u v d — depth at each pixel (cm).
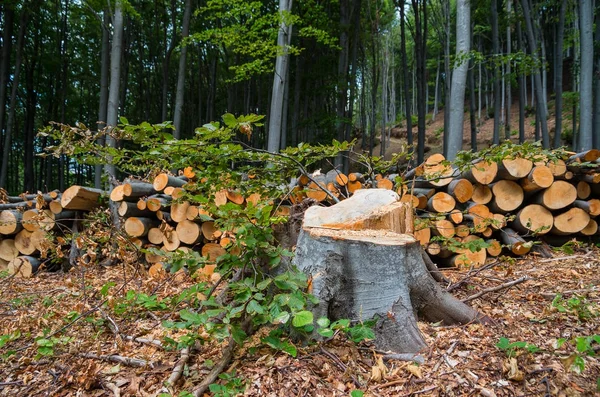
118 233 323
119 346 204
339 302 200
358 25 1261
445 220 396
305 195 389
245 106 1633
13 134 1756
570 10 1134
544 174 396
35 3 1202
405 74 1175
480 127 1841
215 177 251
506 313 240
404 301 199
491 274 346
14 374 199
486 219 354
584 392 157
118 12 835
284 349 171
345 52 1185
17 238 492
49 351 190
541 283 304
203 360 195
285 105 1077
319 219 223
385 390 165
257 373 176
